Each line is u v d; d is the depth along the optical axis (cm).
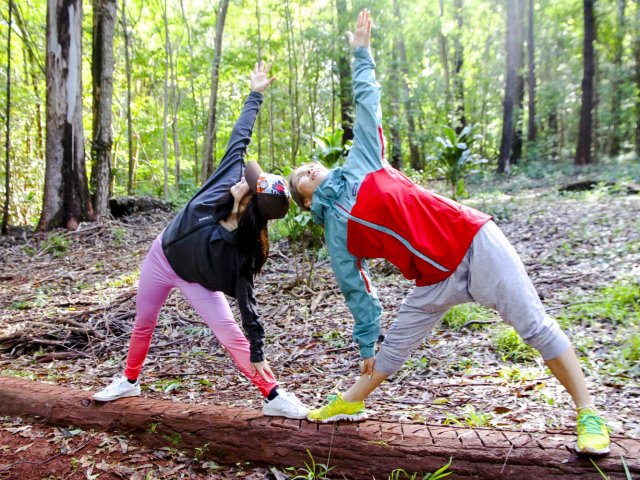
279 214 244
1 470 254
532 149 2130
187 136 2333
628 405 286
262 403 325
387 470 236
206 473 252
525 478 216
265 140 2383
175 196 1583
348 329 466
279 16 1922
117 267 803
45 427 296
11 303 624
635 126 2167
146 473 250
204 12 1973
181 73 2136
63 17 1068
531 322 212
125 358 431
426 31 1994
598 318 431
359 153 238
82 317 535
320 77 2017
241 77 2177
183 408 281
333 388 346
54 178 1089
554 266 612
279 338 463
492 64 2794
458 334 433
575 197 1130
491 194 1364
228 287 254
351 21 1562
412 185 231
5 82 1374
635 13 1948
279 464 252
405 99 1827
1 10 1477
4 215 1130
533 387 318
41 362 431
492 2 2541
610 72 2073
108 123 1231
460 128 2181
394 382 352
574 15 2319
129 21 1969
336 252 234
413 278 234
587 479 207
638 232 710
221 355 430
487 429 243
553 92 2281
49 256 913
